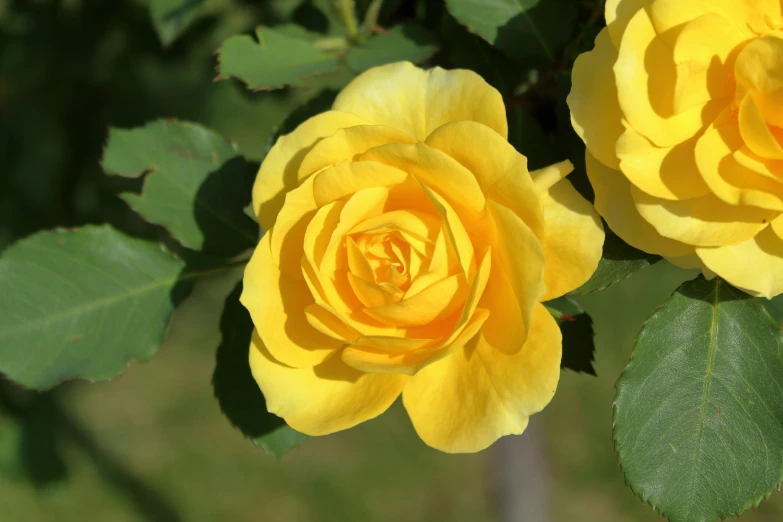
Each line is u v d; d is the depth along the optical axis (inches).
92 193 31.7
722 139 20.3
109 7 30.5
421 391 20.7
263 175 21.1
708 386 21.4
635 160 20.3
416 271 20.5
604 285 21.2
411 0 25.3
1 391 35.6
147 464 52.5
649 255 21.1
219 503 50.7
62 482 41.7
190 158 23.6
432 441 20.5
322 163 20.8
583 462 51.7
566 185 20.6
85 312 23.0
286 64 23.5
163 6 26.0
